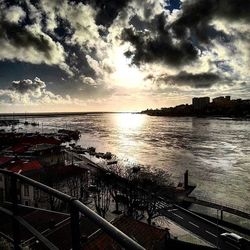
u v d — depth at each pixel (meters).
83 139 158.75
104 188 51.47
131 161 90.25
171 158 92.25
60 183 49.53
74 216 1.87
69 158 92.12
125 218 21.72
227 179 65.69
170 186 54.53
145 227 21.16
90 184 55.47
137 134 175.88
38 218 18.69
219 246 31.64
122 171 67.19
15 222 2.65
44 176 47.47
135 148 117.56
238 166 78.75
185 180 58.75
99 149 120.00
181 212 41.78
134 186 43.88
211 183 62.56
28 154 68.69
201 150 106.38
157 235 20.45
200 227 36.56
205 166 79.25
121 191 48.50
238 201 51.03
